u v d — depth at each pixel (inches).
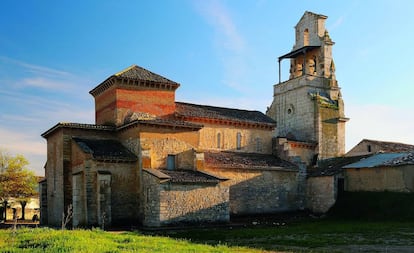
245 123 1934.1
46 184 1765.5
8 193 2423.7
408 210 1508.4
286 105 2271.2
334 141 2117.4
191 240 1000.2
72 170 1519.4
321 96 2160.4
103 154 1424.7
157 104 1707.7
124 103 1640.0
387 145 2276.1
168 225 1302.9
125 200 1435.8
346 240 1006.4
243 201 1708.9
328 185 1802.4
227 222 1430.9
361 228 1277.1
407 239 1015.0
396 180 1599.4
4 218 2340.1
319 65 2223.2
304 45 2279.8
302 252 804.6
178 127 1531.7
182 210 1336.1
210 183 1406.3
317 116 2080.5
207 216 1385.3
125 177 1446.9
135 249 751.1
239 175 1716.3
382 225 1350.9
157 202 1311.5
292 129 2214.6
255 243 952.9
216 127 1865.2
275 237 1075.3
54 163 1651.1
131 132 1514.5
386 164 1647.4
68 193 1512.1
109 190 1371.8
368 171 1715.1
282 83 2314.2
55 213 1617.9
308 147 2053.4
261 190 1770.4
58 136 1603.1
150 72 1781.5
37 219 2358.5
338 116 2142.0
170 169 1492.4
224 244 910.4
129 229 1316.4
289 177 1870.1
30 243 808.3
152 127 1483.8
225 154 1828.2
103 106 1755.7
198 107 1929.1
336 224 1437.0
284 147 1955.0
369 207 1637.6
